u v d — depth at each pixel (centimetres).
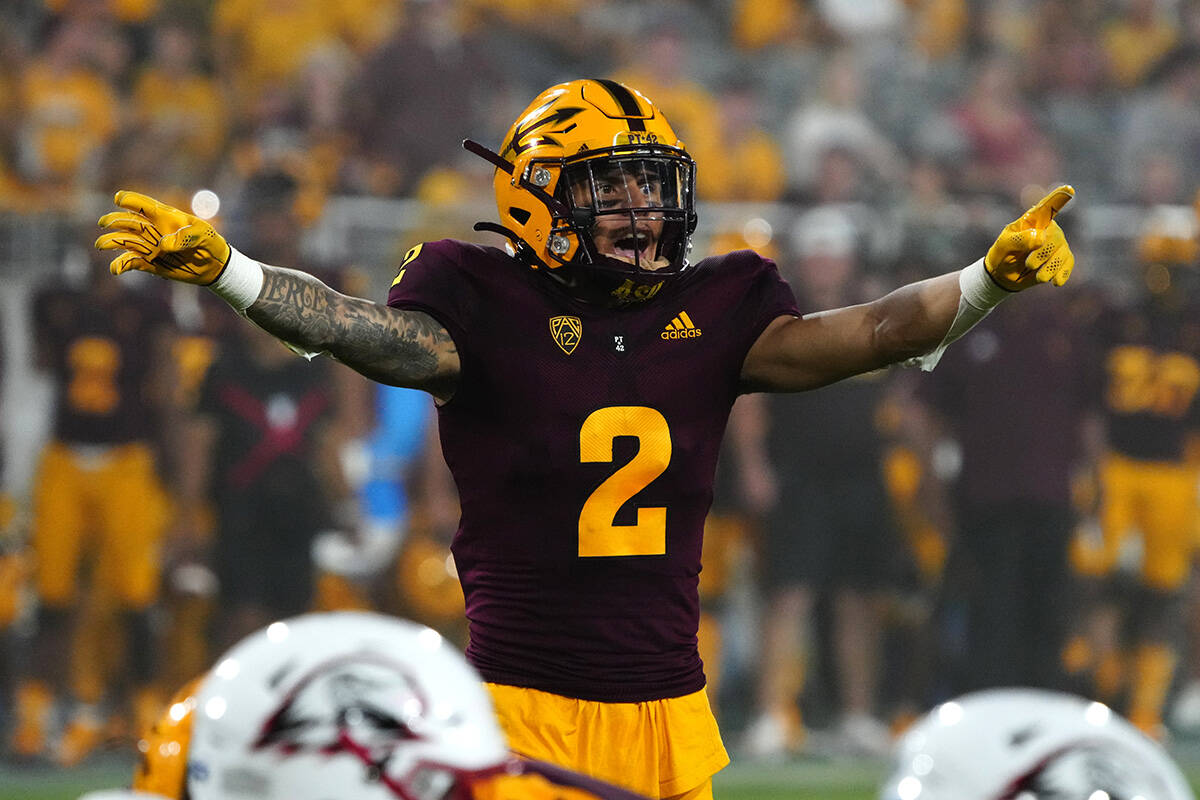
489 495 1016
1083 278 3092
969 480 2859
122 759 2645
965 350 2867
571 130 1012
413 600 2738
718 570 2873
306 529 2692
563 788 666
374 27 3653
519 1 3831
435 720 584
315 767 577
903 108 3866
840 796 2402
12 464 2852
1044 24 3969
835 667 2866
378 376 983
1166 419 2997
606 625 1009
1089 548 3025
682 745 1023
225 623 2695
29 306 2817
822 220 2905
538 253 1027
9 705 2748
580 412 1003
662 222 1014
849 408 2802
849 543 2823
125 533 2673
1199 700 3203
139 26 3331
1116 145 3888
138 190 3020
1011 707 614
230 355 2686
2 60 3148
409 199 3266
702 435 1030
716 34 3972
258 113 3250
